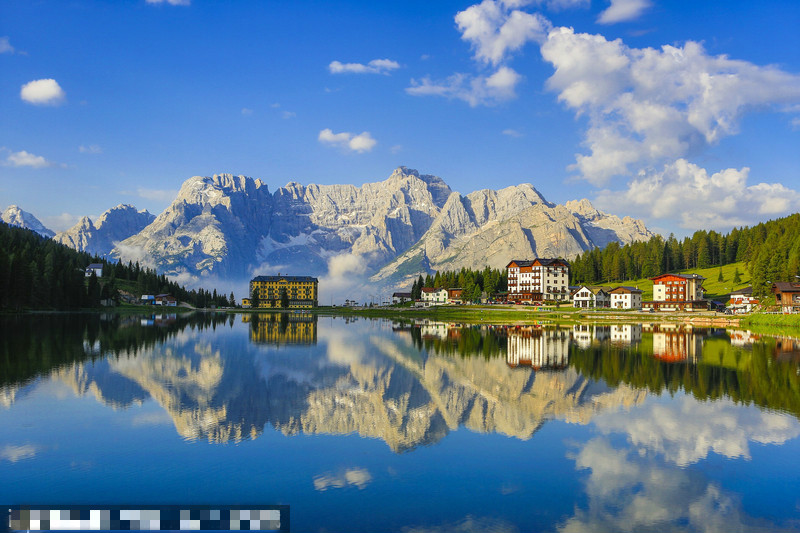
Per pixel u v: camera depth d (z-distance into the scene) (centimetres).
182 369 6488
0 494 2606
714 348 9000
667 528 2291
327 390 5269
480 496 2606
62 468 2938
